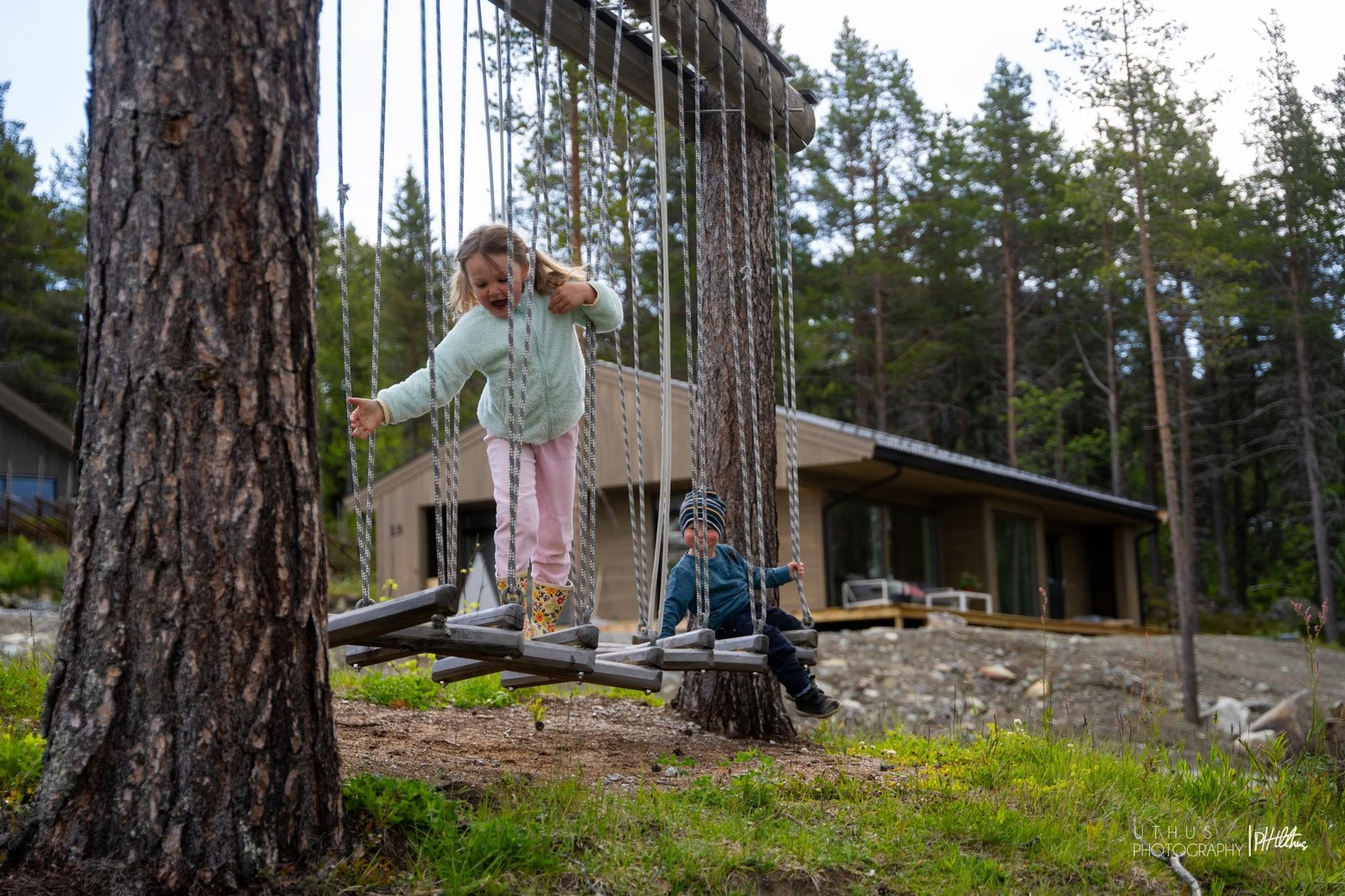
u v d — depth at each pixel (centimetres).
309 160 336
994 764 537
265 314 322
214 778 307
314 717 325
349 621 328
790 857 381
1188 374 3444
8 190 3731
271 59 327
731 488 624
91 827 304
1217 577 4325
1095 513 2369
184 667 308
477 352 388
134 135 316
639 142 2148
